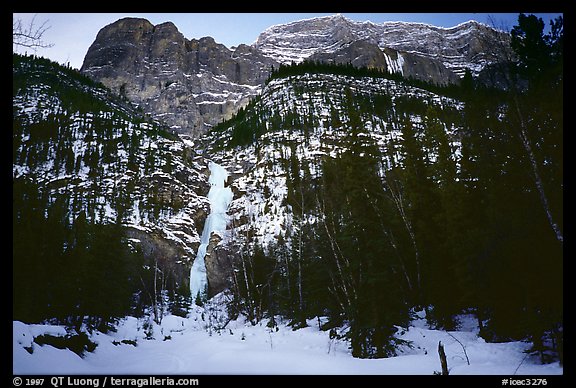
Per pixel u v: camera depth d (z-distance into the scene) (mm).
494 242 16672
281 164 88125
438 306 20922
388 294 17141
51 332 17000
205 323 43750
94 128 99438
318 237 25719
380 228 19672
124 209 76375
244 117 133500
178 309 54594
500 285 16656
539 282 14281
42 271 30531
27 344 13016
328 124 97438
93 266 29406
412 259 23719
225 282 70062
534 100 15938
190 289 74625
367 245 17672
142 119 140750
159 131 121062
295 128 101625
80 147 92000
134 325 37250
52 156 87250
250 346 19766
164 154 99250
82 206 71875
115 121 108188
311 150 89500
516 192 17078
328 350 18094
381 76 145250
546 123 15656
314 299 25156
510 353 13320
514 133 16000
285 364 14938
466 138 21328
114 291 31344
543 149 15656
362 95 120250
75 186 79250
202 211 90938
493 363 12539
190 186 97000
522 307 16062
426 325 21672
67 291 28547
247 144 113000
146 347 25484
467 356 13734
